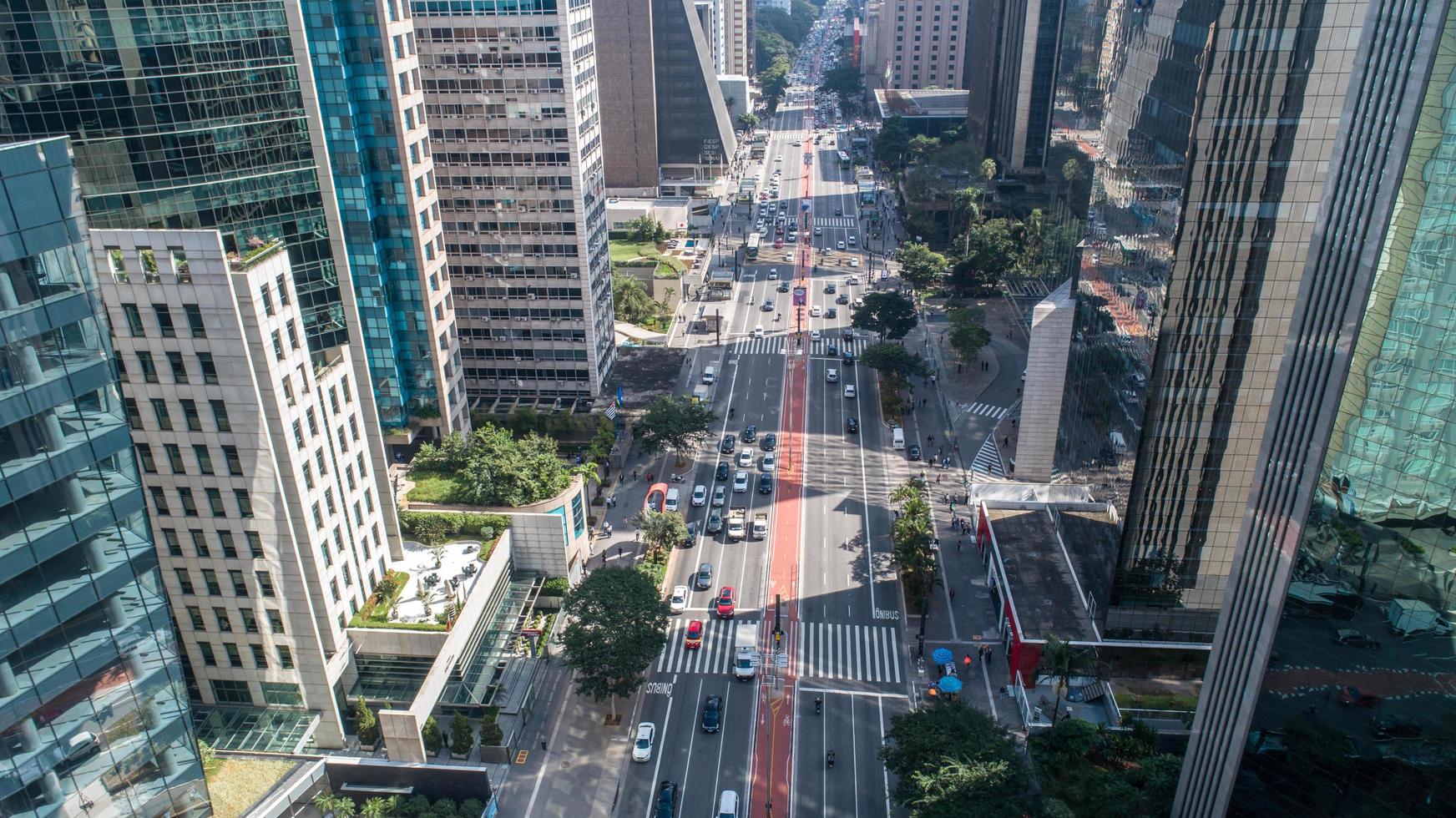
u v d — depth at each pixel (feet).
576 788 274.16
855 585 362.94
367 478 307.17
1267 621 187.11
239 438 247.91
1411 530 158.81
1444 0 139.03
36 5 251.60
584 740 292.20
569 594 302.86
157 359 240.53
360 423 301.02
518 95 422.00
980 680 314.55
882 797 270.46
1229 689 205.16
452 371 419.33
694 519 407.44
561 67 415.64
